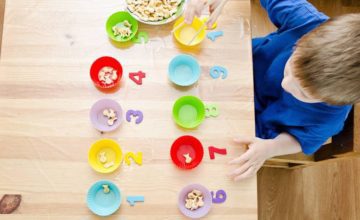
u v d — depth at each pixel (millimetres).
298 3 1009
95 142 866
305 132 981
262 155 914
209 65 932
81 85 901
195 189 859
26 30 924
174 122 893
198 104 908
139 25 947
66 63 912
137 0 945
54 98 892
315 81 752
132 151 871
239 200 865
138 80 909
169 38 942
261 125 1125
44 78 901
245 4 975
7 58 908
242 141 888
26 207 837
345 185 1574
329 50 728
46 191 845
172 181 861
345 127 1005
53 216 836
